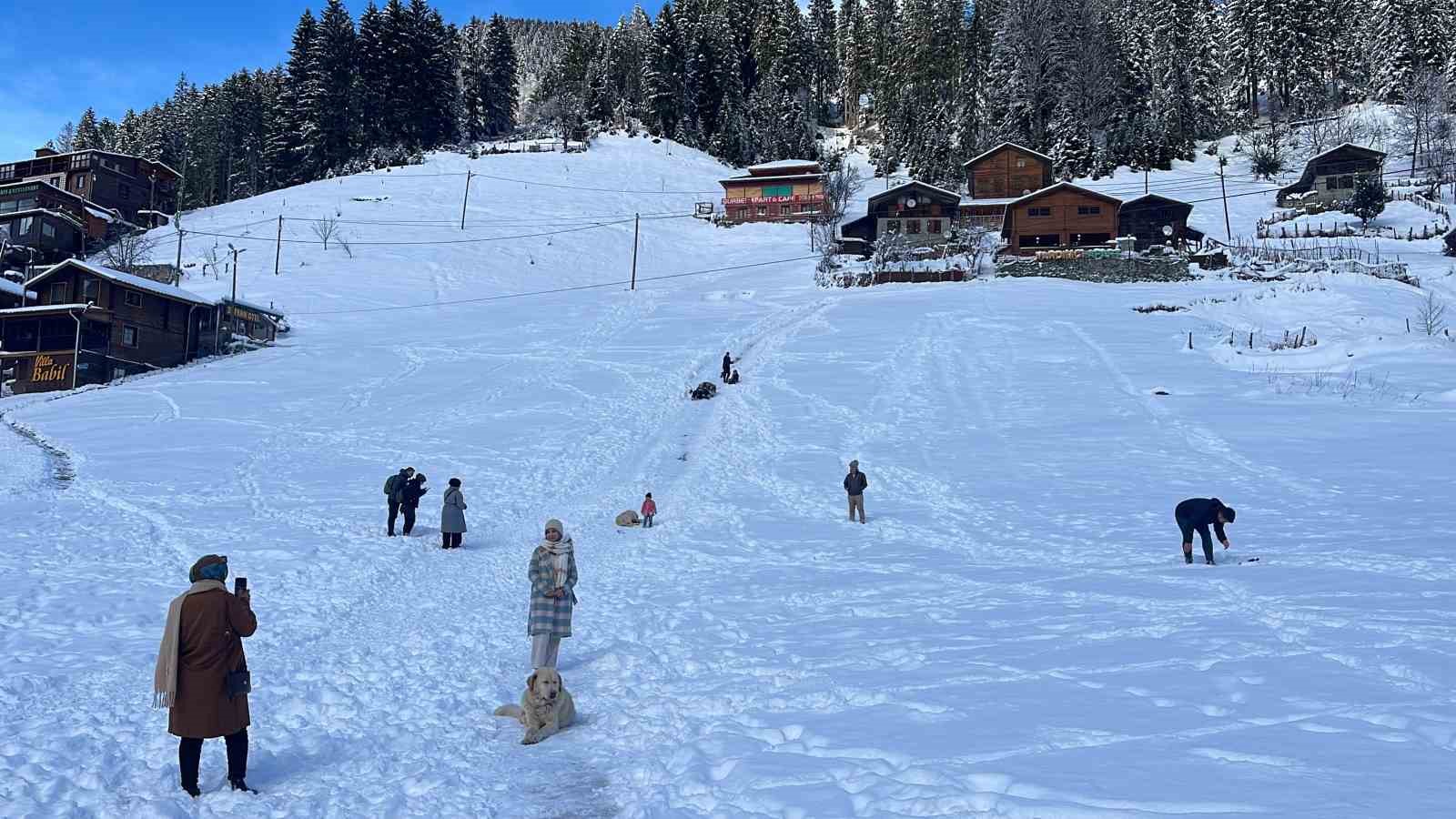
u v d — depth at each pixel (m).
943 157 117.50
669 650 10.12
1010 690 7.23
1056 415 29.42
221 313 54.00
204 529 18.47
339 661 9.99
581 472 25.91
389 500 18.84
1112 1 138.88
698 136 137.25
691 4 150.00
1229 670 7.27
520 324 54.09
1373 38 118.88
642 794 6.10
